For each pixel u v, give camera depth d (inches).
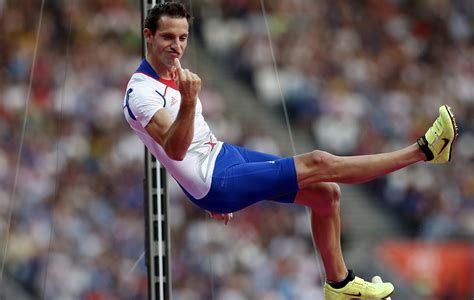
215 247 2105.1
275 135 2401.6
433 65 2728.8
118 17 2431.1
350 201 2342.5
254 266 2111.2
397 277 2279.8
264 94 2443.4
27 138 2252.7
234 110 2407.7
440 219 2358.5
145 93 824.3
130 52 2397.9
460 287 2285.9
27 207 2148.1
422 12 2787.9
